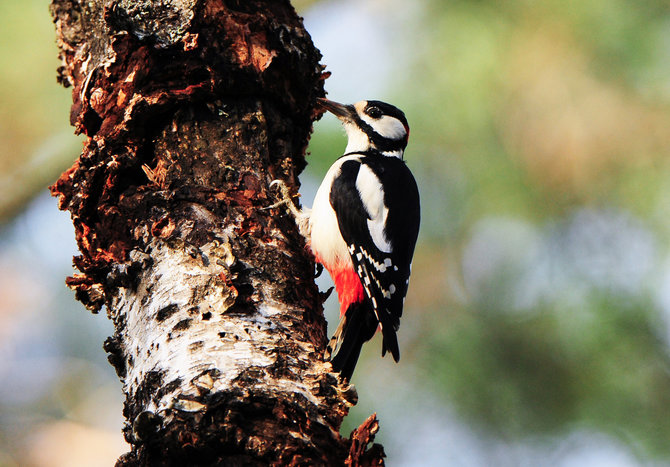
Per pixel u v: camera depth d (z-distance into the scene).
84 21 8.70
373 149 10.49
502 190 11.74
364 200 9.42
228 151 8.02
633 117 11.20
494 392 12.24
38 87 12.20
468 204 12.05
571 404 12.14
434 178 12.05
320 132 11.93
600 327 12.07
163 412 6.19
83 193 7.76
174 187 7.71
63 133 12.75
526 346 12.21
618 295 12.09
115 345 7.39
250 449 5.98
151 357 6.78
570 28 11.33
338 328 9.14
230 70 8.11
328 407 6.46
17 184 13.18
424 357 12.43
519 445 12.26
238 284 7.08
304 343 6.92
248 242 7.46
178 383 6.39
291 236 8.06
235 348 6.60
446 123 11.52
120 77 8.06
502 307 12.39
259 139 8.25
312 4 13.50
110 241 7.70
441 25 11.69
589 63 11.35
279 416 6.17
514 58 11.35
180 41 7.94
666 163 11.25
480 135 11.58
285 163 8.53
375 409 12.38
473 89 11.36
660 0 11.45
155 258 7.30
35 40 12.00
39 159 13.14
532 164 11.45
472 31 11.45
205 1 8.06
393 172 10.04
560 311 12.23
